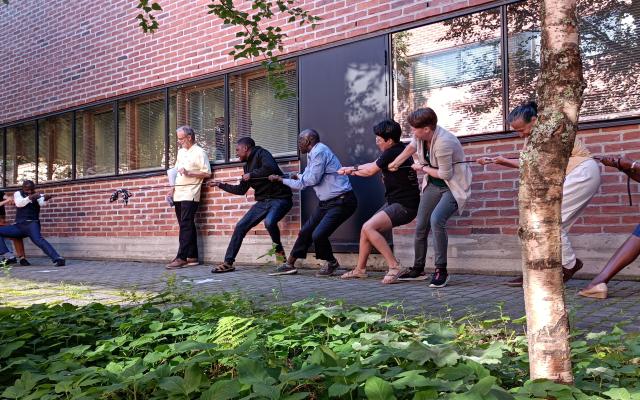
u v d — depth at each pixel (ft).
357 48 26.23
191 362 7.45
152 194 34.35
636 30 19.94
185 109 33.32
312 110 27.66
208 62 31.81
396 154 21.08
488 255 22.47
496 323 11.97
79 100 38.40
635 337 9.30
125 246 35.63
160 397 7.07
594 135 20.36
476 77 23.13
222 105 31.68
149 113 35.01
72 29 38.70
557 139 6.70
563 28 6.76
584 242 20.38
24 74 42.06
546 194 6.73
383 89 25.40
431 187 20.24
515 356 8.93
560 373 6.68
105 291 21.02
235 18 16.10
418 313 14.24
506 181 22.11
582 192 16.96
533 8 21.86
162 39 33.88
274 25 28.99
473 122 23.18
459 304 15.80
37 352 10.69
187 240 29.96
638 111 19.83
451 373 6.85
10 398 7.47
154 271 28.48
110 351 9.64
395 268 21.16
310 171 23.52
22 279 26.16
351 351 8.63
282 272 24.80
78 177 38.73
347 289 19.60
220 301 14.83
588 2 20.81
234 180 30.71
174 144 33.68
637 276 19.30
